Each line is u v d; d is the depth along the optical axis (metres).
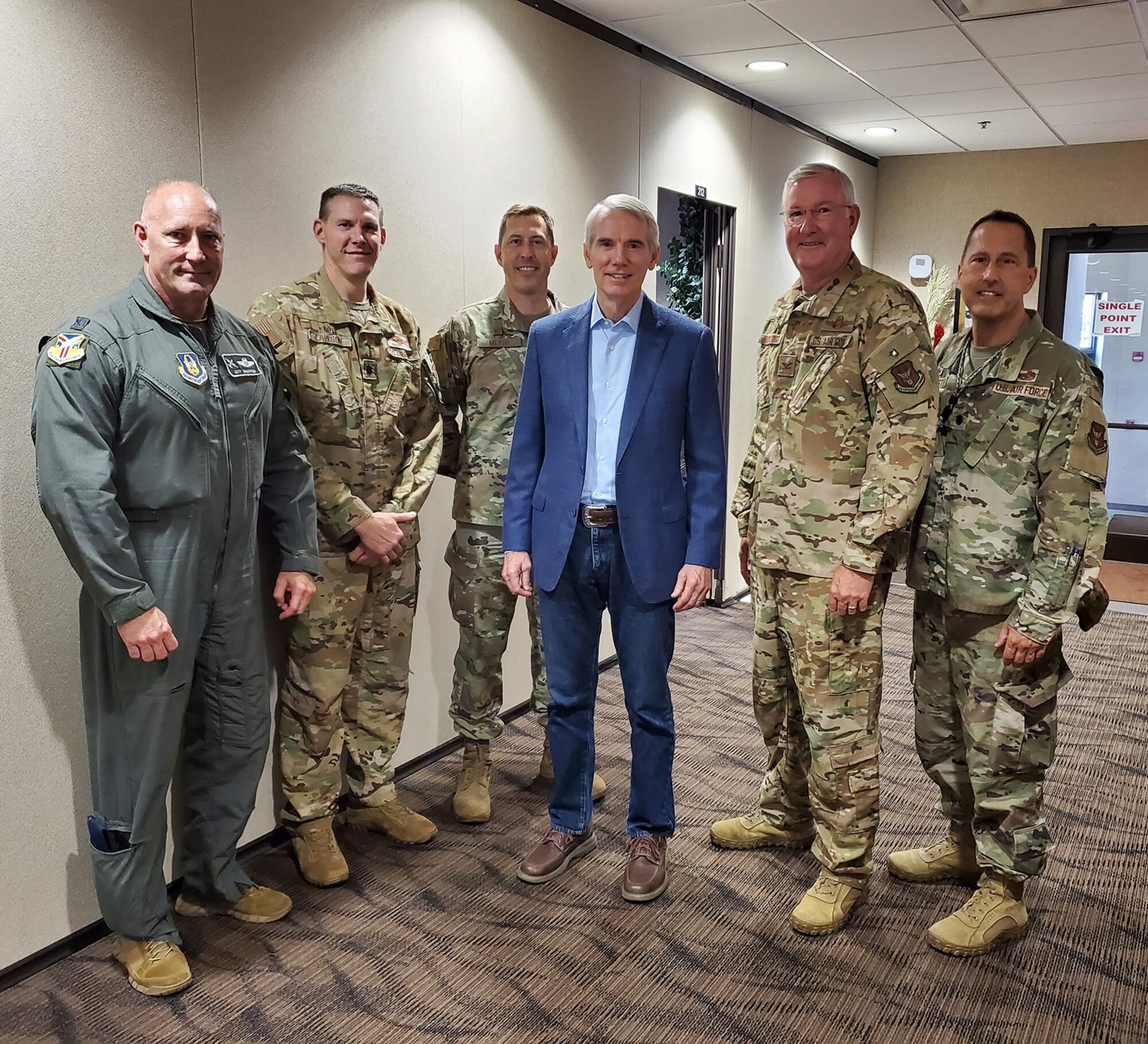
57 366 1.94
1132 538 7.16
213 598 2.24
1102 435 2.17
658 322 2.43
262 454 2.31
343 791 3.04
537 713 3.30
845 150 6.87
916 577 2.42
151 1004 2.14
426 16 3.20
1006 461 2.25
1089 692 4.25
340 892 2.61
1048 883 2.67
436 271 3.34
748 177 5.59
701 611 5.71
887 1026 2.07
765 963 2.29
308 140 2.80
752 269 5.77
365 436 2.63
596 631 2.62
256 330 2.41
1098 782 3.33
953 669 2.39
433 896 2.59
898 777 3.38
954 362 2.40
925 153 7.30
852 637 2.34
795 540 2.36
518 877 2.67
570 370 2.46
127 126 2.30
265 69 2.64
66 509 1.93
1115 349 7.09
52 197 2.16
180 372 2.09
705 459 2.49
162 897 2.23
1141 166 6.70
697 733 3.77
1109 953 2.33
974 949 2.30
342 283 2.62
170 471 2.09
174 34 2.39
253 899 2.48
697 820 3.02
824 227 2.26
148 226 2.07
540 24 3.77
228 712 2.35
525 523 2.59
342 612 2.64
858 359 2.26
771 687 2.62
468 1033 2.05
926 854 2.67
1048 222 7.03
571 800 2.70
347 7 2.88
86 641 2.11
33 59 2.10
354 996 2.18
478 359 2.96
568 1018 2.10
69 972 2.26
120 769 2.13
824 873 2.48
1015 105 5.68
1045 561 2.17
